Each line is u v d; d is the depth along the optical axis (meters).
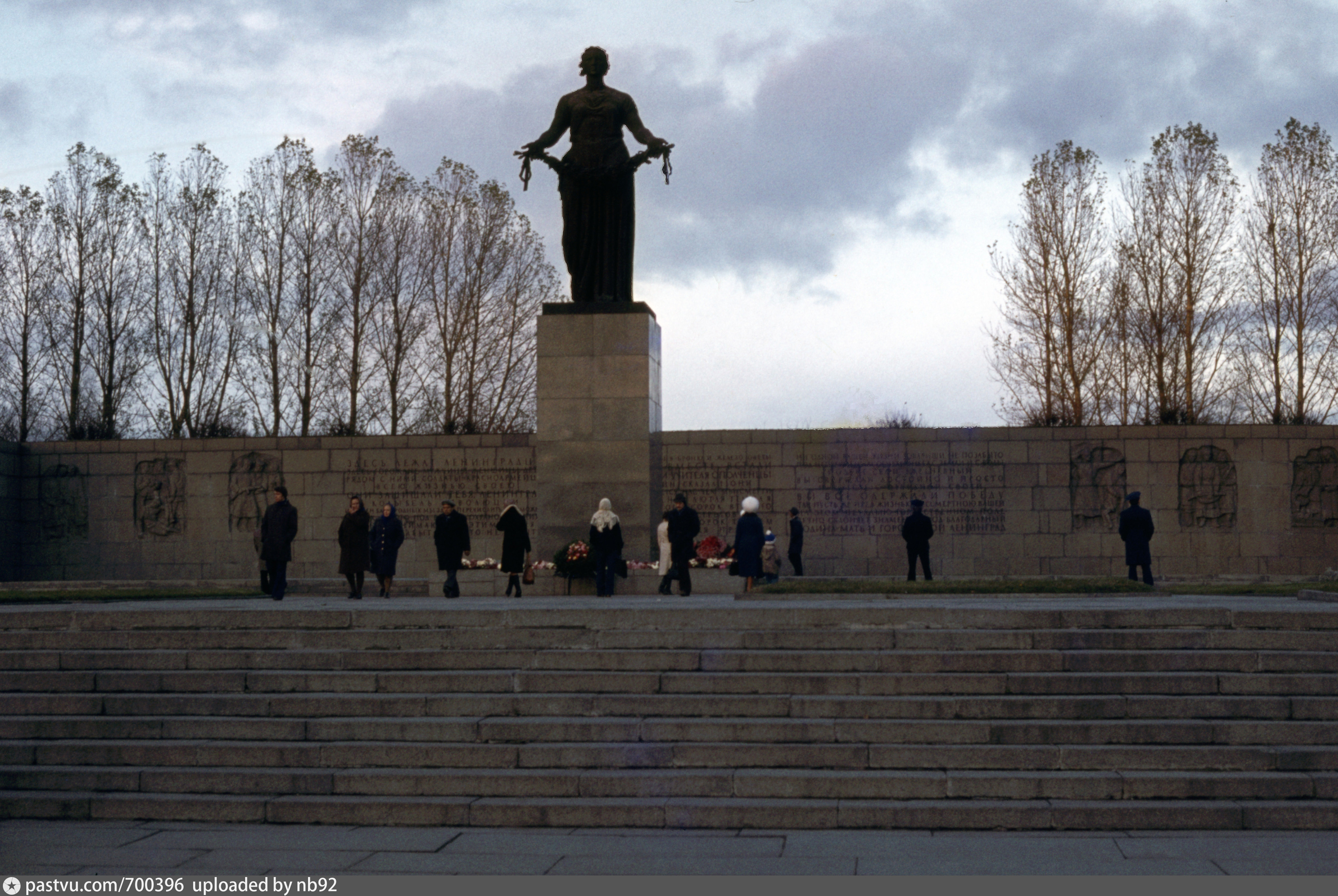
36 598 22.98
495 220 49.62
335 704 12.76
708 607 14.50
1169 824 10.75
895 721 12.03
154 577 35.47
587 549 23.16
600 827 11.10
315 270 47.38
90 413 47.06
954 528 33.28
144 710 12.95
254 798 11.58
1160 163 44.34
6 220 47.59
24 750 12.39
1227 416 44.41
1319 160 44.16
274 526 21.56
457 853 10.19
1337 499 32.72
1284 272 44.22
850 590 21.61
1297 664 12.62
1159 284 43.78
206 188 47.75
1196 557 32.78
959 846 10.25
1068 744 11.77
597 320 24.56
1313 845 10.12
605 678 12.92
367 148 48.09
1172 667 12.75
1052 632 13.14
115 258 47.53
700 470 33.88
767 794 11.38
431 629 14.02
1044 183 44.66
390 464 34.81
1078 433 33.22
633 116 25.17
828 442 33.69
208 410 47.06
